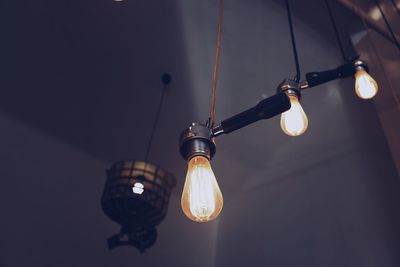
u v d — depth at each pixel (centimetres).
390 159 272
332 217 300
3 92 316
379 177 277
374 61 274
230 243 389
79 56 319
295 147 380
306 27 314
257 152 405
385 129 257
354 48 290
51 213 315
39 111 331
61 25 304
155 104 355
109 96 341
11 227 291
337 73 144
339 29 305
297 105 149
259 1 301
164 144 376
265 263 335
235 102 370
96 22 306
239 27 321
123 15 305
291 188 357
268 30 321
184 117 368
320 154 345
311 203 327
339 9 290
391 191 263
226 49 336
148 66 334
